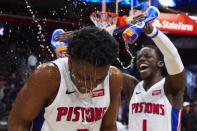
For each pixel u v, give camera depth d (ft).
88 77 5.52
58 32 7.93
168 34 22.79
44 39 15.75
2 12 16.58
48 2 15.87
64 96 5.85
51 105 5.88
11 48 16.61
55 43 7.84
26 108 5.89
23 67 16.24
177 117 10.32
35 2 16.48
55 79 5.79
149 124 10.40
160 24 19.12
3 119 18.86
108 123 6.50
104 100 6.08
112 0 11.82
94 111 6.06
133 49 15.12
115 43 5.47
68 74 5.82
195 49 26.12
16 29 16.47
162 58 10.64
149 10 8.77
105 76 5.64
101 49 5.30
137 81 11.25
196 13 24.81
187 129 21.43
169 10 22.15
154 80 10.59
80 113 5.98
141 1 12.41
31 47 15.97
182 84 9.93
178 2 23.75
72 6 14.82
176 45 23.91
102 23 8.95
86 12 14.44
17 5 16.80
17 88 19.15
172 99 10.30
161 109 10.32
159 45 9.23
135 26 8.51
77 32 5.59
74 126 6.06
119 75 6.20
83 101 5.96
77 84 5.76
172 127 10.28
